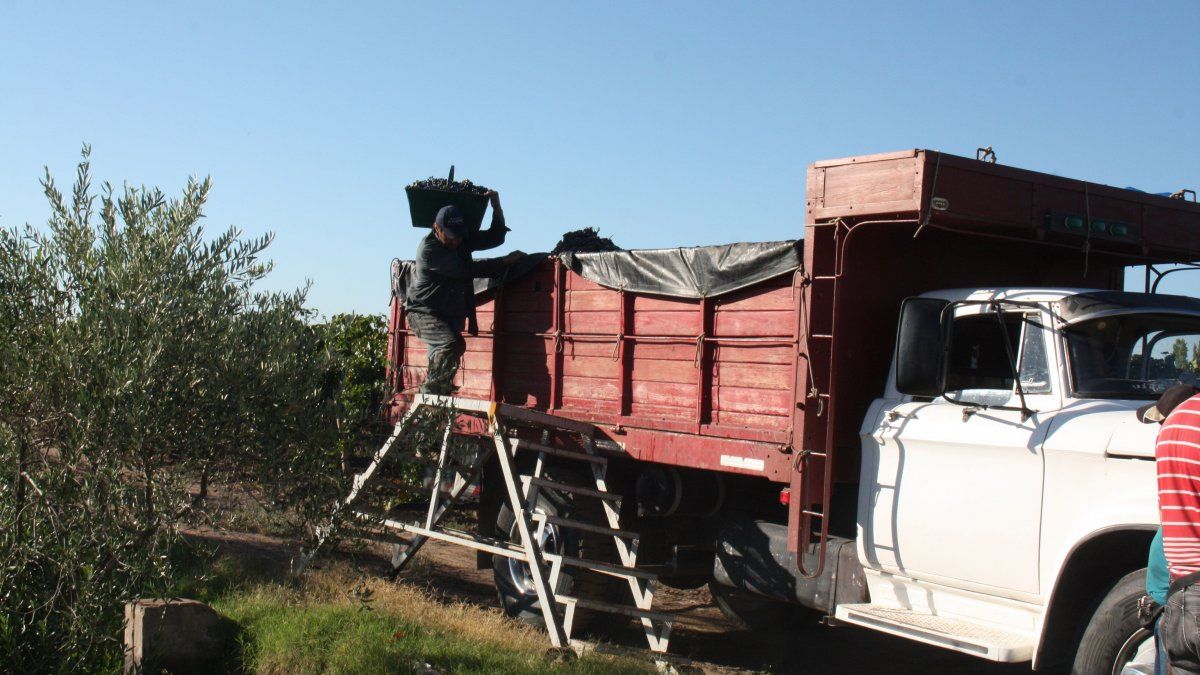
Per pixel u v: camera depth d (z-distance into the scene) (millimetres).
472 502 9305
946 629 5328
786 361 6125
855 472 6141
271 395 5867
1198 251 6824
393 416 8961
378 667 5898
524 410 7191
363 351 11617
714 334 6641
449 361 8430
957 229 5758
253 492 6066
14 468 5488
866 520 5879
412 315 8609
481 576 9523
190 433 5582
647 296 7141
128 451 5395
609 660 6414
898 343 5457
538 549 7105
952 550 5434
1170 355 5559
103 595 5535
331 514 6285
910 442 5676
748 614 7789
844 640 7965
